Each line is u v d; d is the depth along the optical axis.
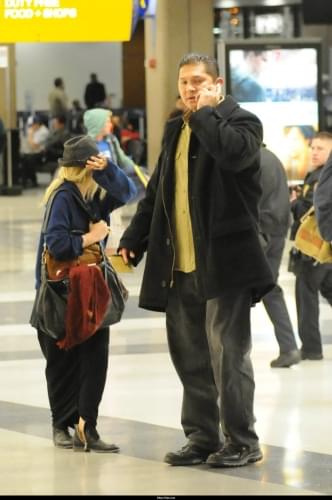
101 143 13.78
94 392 9.72
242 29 40.28
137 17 24.48
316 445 9.89
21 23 22.44
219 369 9.05
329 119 41.31
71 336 9.45
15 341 14.94
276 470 9.10
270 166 13.01
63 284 9.58
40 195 39.25
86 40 22.59
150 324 16.11
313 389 12.16
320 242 12.96
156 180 9.57
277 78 25.19
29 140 42.72
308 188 13.73
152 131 32.47
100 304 9.50
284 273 20.28
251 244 8.94
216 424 9.38
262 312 17.09
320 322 16.22
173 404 11.48
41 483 8.85
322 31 43.12
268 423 10.70
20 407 11.46
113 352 14.21
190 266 9.21
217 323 8.99
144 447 9.90
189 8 31.78
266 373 13.04
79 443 9.82
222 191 8.87
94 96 48.16
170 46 31.72
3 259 22.59
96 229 9.66
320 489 8.59
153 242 9.29
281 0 39.88
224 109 8.88
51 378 10.01
